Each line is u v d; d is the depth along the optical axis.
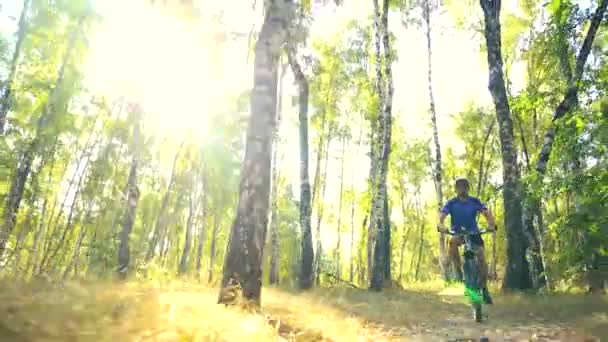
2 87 19.69
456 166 34.97
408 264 55.69
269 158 6.15
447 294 11.51
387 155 15.32
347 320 6.02
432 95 23.58
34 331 2.52
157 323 3.22
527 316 6.69
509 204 11.05
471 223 6.32
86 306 3.35
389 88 16.11
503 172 11.43
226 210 34.34
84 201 35.81
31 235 35.75
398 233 49.50
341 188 36.19
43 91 21.23
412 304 8.83
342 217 41.53
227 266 5.73
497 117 11.91
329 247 49.25
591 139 6.74
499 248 32.81
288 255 38.84
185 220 47.53
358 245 40.72
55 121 22.44
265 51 6.48
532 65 19.38
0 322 2.51
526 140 26.47
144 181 38.78
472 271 6.35
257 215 5.88
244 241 5.75
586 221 6.64
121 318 3.20
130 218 17.66
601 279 7.91
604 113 6.91
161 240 36.50
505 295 9.45
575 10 9.47
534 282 11.01
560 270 7.82
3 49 19.58
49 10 20.55
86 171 33.34
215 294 7.35
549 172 7.43
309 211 14.44
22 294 3.65
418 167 34.28
